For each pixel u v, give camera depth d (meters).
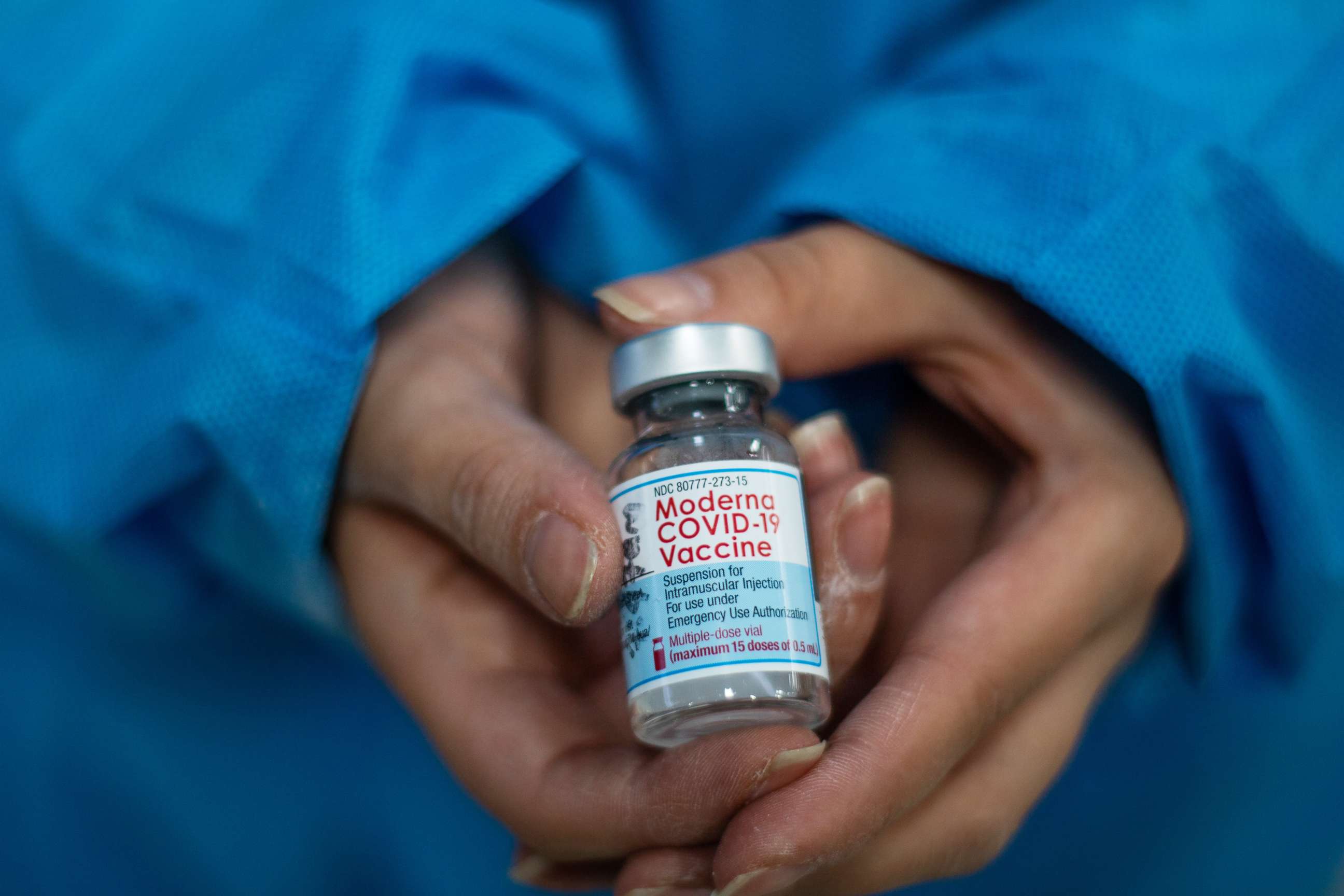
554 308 0.33
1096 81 0.29
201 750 0.36
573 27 0.33
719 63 0.35
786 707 0.25
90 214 0.30
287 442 0.28
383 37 0.30
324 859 0.36
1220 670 0.33
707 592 0.25
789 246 0.28
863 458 0.32
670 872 0.25
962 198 0.28
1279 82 0.29
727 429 0.26
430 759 0.37
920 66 0.35
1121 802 0.36
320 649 0.36
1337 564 0.29
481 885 0.37
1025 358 0.28
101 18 0.31
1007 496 0.29
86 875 0.36
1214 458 0.29
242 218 0.29
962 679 0.26
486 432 0.26
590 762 0.26
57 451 0.30
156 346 0.29
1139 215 0.28
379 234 0.28
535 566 0.25
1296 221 0.28
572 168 0.31
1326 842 0.36
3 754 0.35
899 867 0.27
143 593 0.33
